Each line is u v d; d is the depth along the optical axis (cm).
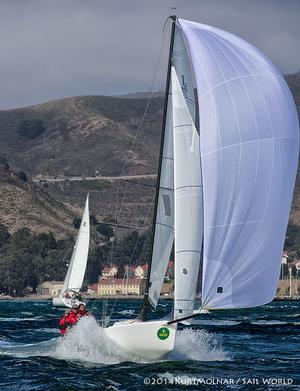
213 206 7131
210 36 7381
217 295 7081
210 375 7544
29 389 7006
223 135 7150
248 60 7250
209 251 7112
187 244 7525
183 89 7662
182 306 7519
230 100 7169
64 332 8856
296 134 7200
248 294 7100
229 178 7125
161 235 7694
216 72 7238
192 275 7525
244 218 7106
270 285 7150
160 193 7700
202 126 7200
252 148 7119
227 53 7288
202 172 7181
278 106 7162
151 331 7681
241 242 7100
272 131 7131
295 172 7212
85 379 7369
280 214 7162
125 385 7075
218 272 7094
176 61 7681
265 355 9481
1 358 8669
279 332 14400
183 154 7588
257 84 7181
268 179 7125
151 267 7694
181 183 7575
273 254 7144
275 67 7281
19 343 11188
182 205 7556
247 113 7138
